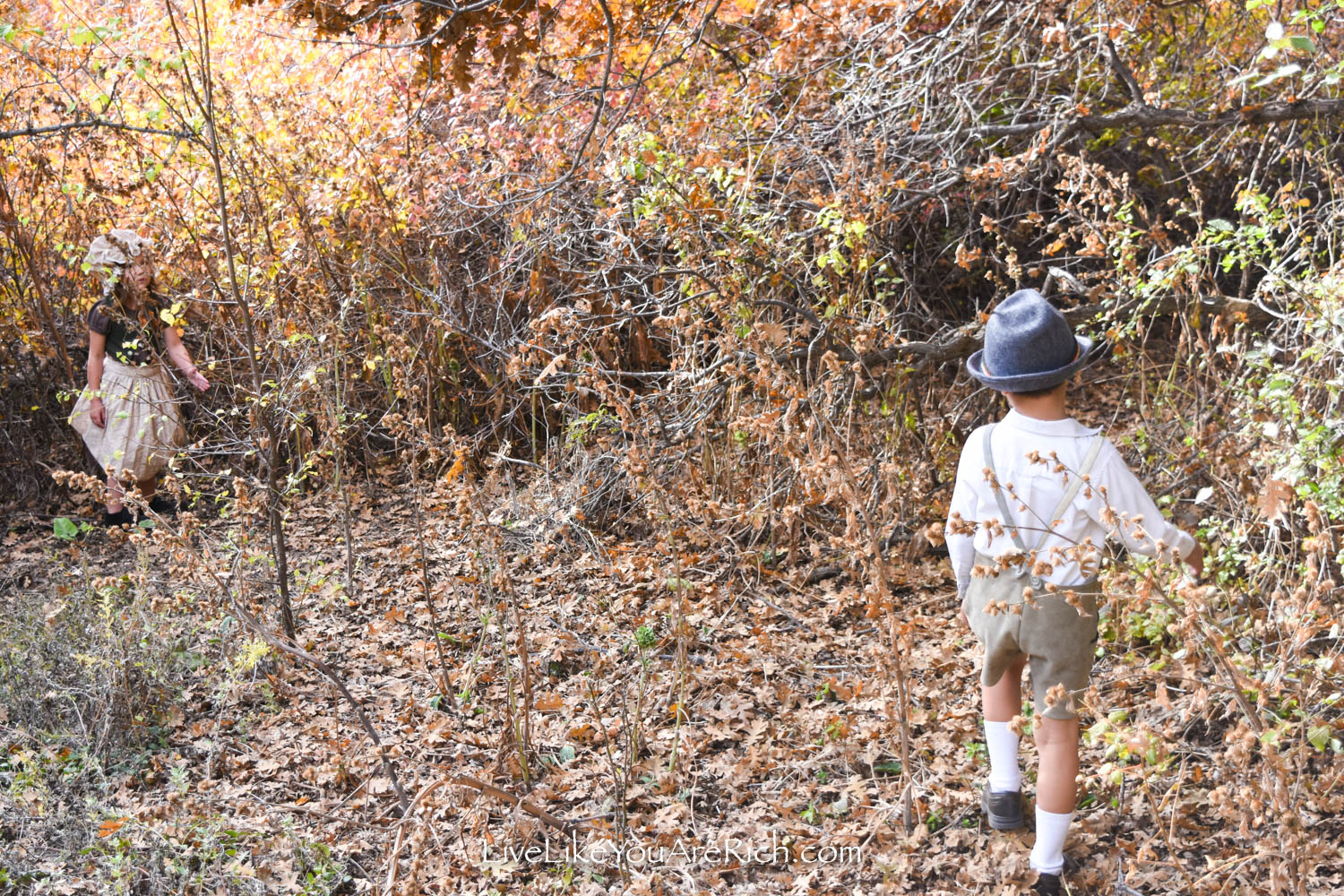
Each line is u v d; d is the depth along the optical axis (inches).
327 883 123.7
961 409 213.6
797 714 152.8
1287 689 125.3
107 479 243.9
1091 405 263.0
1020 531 110.9
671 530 160.9
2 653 160.2
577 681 166.7
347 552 218.1
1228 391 170.4
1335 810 113.6
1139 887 113.1
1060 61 215.8
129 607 171.0
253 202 244.8
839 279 200.5
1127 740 95.1
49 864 128.0
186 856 123.1
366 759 147.9
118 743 150.7
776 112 229.5
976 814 129.3
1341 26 206.4
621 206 197.2
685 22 227.6
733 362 191.9
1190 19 259.1
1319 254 172.9
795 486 195.2
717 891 120.7
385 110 262.8
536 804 133.9
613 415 217.2
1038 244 280.7
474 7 185.8
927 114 214.4
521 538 216.7
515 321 256.2
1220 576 139.2
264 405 186.7
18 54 240.8
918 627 172.6
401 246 254.7
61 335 254.4
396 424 197.0
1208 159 239.9
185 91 202.1
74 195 247.3
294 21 206.5
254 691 168.1
